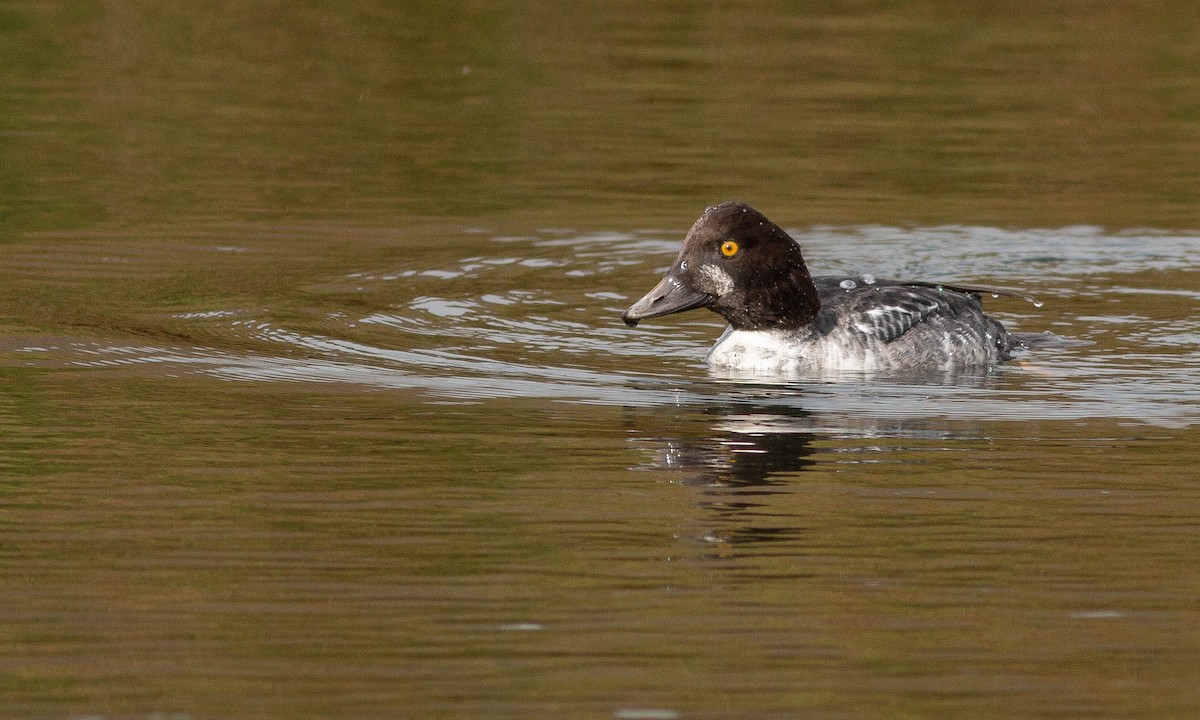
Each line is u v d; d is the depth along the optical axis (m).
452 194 20.95
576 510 10.52
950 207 20.67
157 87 25.92
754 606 9.04
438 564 9.59
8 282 16.78
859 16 31.47
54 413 12.55
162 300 16.23
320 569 9.50
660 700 7.95
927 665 8.34
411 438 12.06
